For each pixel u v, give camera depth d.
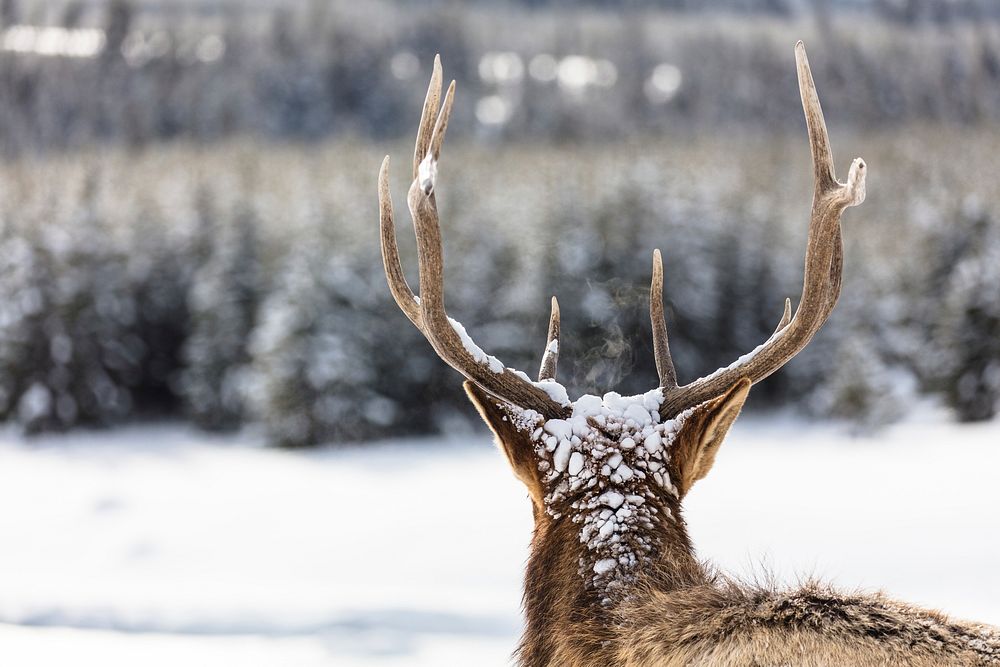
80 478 79.25
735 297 108.06
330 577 42.94
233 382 103.75
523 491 66.19
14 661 24.77
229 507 64.06
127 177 128.38
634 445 10.50
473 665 24.55
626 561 10.07
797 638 8.77
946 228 107.12
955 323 91.06
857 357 91.12
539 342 96.31
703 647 9.05
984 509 46.97
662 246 103.62
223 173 127.75
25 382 102.69
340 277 96.75
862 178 9.49
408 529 52.97
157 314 110.44
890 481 60.41
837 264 10.45
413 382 98.56
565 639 9.93
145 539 53.44
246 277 105.88
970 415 90.00
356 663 24.59
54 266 104.06
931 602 29.00
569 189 103.25
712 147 156.00
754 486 60.56
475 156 146.12
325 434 94.56
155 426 107.38
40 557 49.88
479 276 100.50
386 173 10.19
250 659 25.16
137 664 24.62
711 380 10.73
